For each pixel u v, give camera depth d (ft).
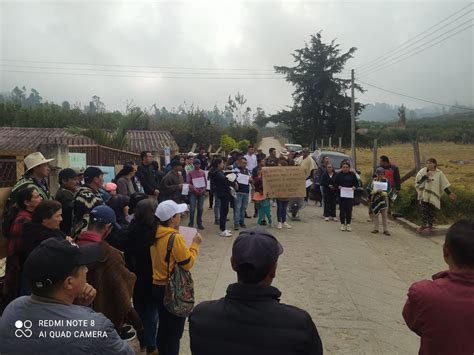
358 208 54.08
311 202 59.16
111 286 13.12
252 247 7.39
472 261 8.20
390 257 30.73
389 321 19.48
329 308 20.76
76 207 17.30
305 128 163.94
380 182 38.24
